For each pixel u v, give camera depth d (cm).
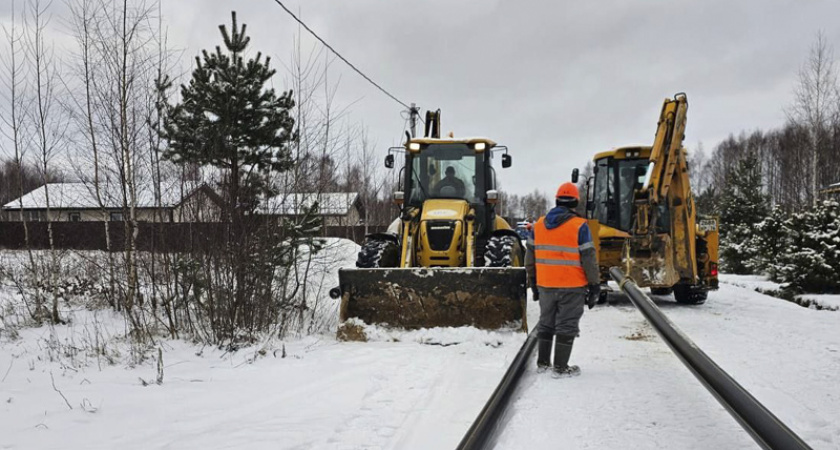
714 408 425
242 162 814
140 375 554
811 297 1172
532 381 512
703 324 825
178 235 748
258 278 715
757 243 1767
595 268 527
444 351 637
